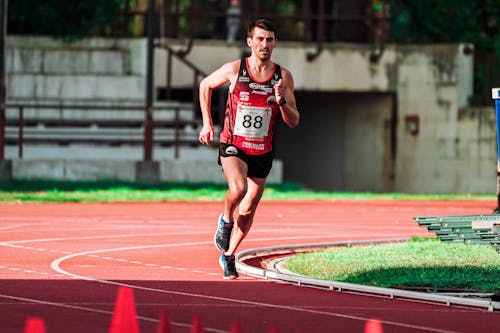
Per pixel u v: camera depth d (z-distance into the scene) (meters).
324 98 108.81
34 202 69.81
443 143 103.88
